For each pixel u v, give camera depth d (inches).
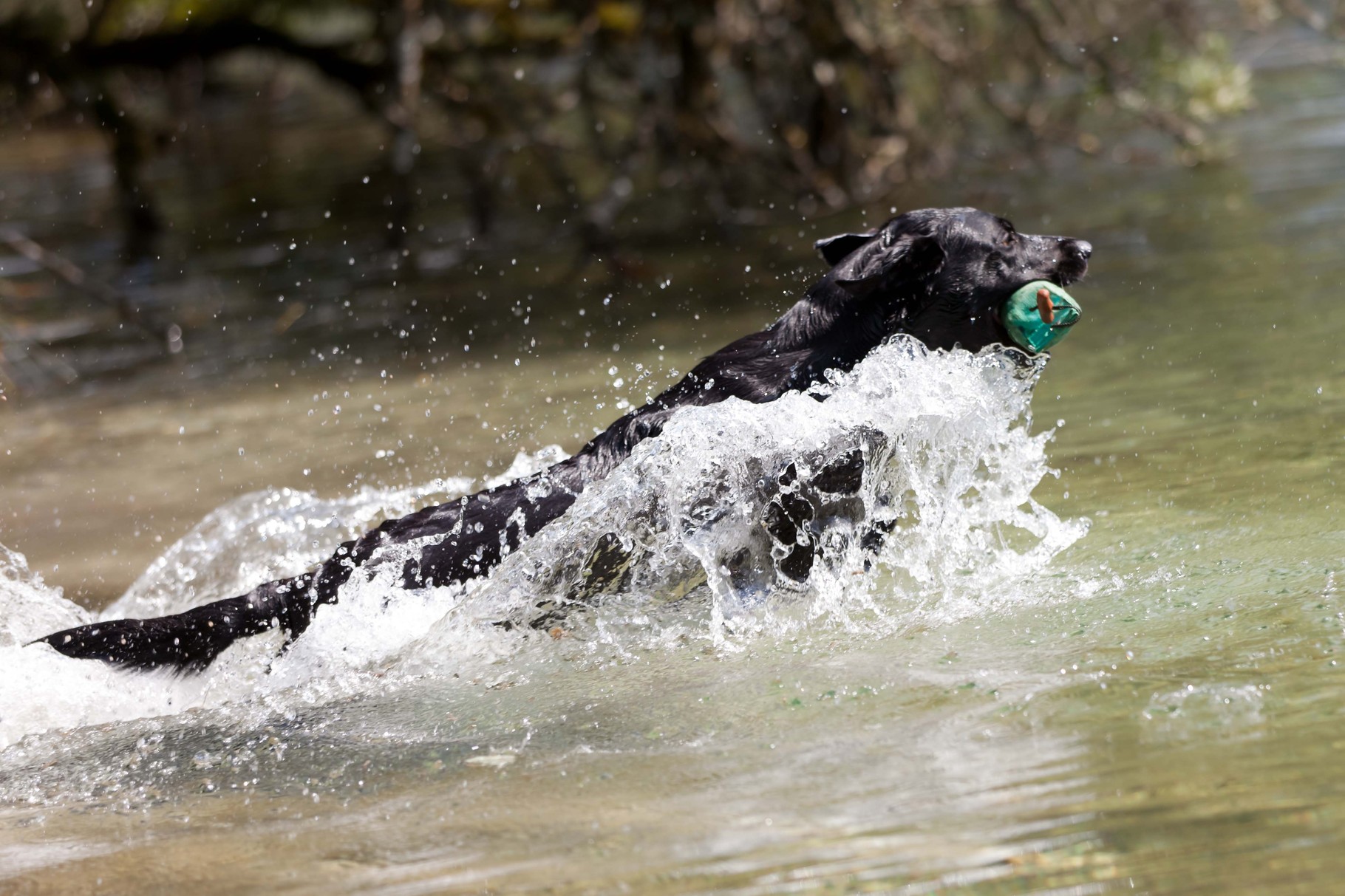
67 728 331.3
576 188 1087.6
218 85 1498.5
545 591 355.3
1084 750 244.8
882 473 369.4
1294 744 237.3
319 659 344.2
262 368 694.5
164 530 470.9
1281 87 1138.7
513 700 315.9
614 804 249.8
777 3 913.5
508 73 1013.8
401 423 561.3
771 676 305.7
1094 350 557.9
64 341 793.6
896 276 363.9
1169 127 925.8
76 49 1007.6
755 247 855.7
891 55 946.7
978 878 209.3
